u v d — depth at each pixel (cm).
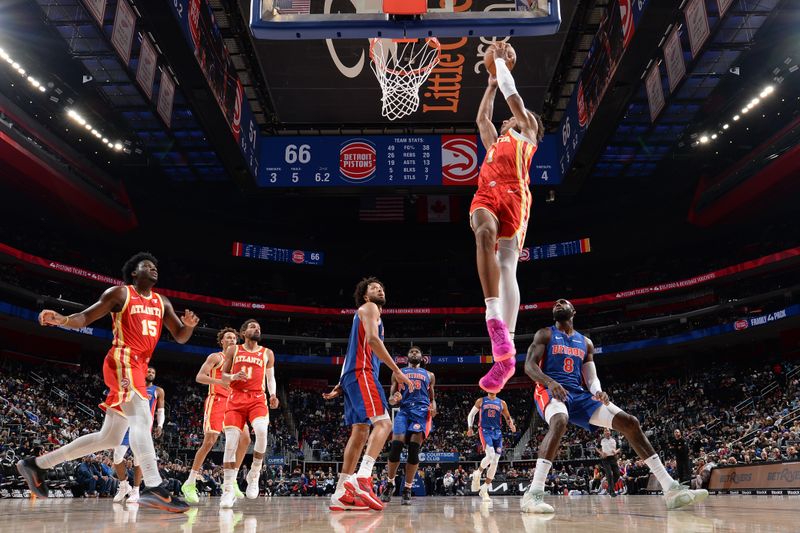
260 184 2312
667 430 2914
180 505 520
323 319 4206
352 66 2017
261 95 2350
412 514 493
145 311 527
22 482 1571
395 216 3709
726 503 693
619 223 3781
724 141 3078
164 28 1597
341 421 3666
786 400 2588
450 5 620
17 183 2809
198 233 3766
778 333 3222
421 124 2455
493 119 2322
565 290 4122
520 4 596
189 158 3016
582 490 2300
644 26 1586
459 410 3722
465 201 3806
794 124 2680
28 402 2462
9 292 2961
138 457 518
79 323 492
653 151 2930
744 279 3478
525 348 4062
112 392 508
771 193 3022
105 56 2047
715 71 2161
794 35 2270
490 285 396
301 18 605
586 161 2275
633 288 3962
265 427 790
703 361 3591
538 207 3900
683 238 3684
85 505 741
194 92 1869
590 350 556
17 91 2622
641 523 348
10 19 2169
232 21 1986
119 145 2961
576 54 2164
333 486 2467
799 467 1364
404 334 4150
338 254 4150
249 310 3925
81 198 3031
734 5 1762
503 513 507
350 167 2314
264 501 980
